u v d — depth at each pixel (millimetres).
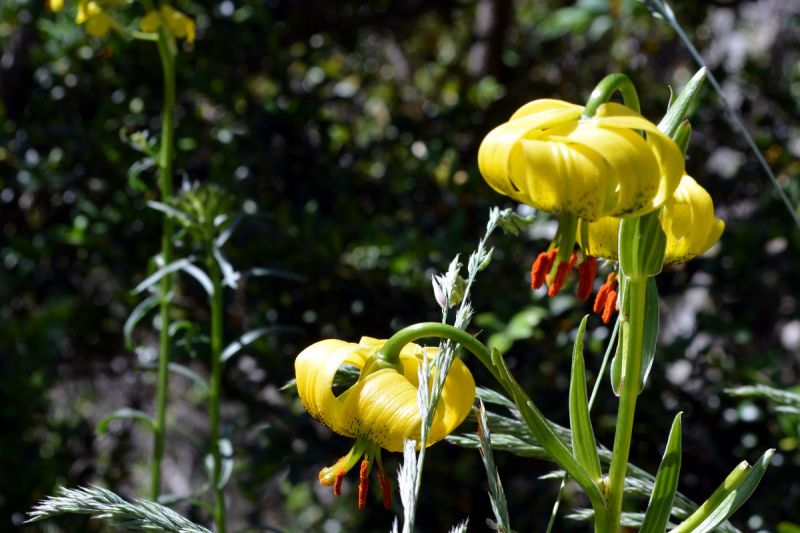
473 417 691
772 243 1453
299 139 1478
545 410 1204
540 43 1913
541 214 1278
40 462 1360
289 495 1797
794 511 1197
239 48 1484
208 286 915
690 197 590
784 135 1524
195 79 1447
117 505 611
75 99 1488
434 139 1492
